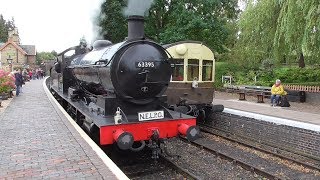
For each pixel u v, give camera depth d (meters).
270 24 18.44
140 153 8.87
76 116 10.15
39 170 5.30
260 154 9.40
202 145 10.01
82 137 7.54
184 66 13.07
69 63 12.93
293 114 11.83
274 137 10.30
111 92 7.76
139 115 7.32
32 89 22.89
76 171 5.23
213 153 9.40
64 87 13.06
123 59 7.44
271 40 18.61
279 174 7.77
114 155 8.67
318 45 14.96
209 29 23.38
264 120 10.65
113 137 6.97
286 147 9.88
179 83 13.04
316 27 14.51
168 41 22.77
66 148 6.61
